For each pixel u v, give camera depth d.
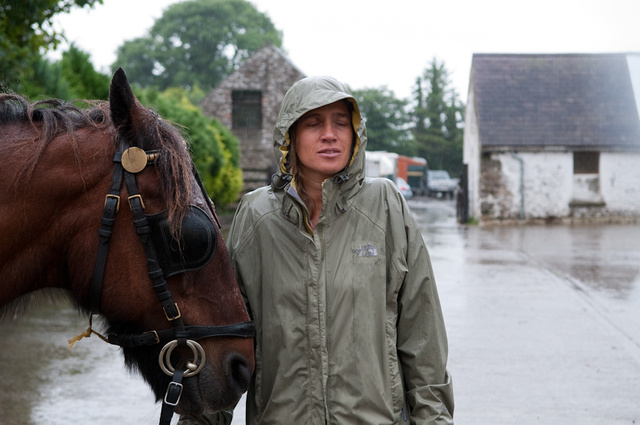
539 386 4.96
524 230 19.62
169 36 68.25
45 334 6.27
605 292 8.86
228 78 26.48
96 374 5.12
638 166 22.78
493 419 4.30
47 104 2.04
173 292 1.86
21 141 1.88
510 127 22.81
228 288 1.95
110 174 1.86
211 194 16.88
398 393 2.21
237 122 26.88
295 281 2.18
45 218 1.85
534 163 22.58
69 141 1.88
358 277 2.17
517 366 5.45
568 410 4.47
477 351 5.89
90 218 1.84
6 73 6.86
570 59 24.97
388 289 2.24
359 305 2.16
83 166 1.86
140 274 1.83
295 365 2.16
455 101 73.88
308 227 2.17
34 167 1.84
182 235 1.82
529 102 23.64
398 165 42.81
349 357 2.14
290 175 2.22
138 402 4.52
